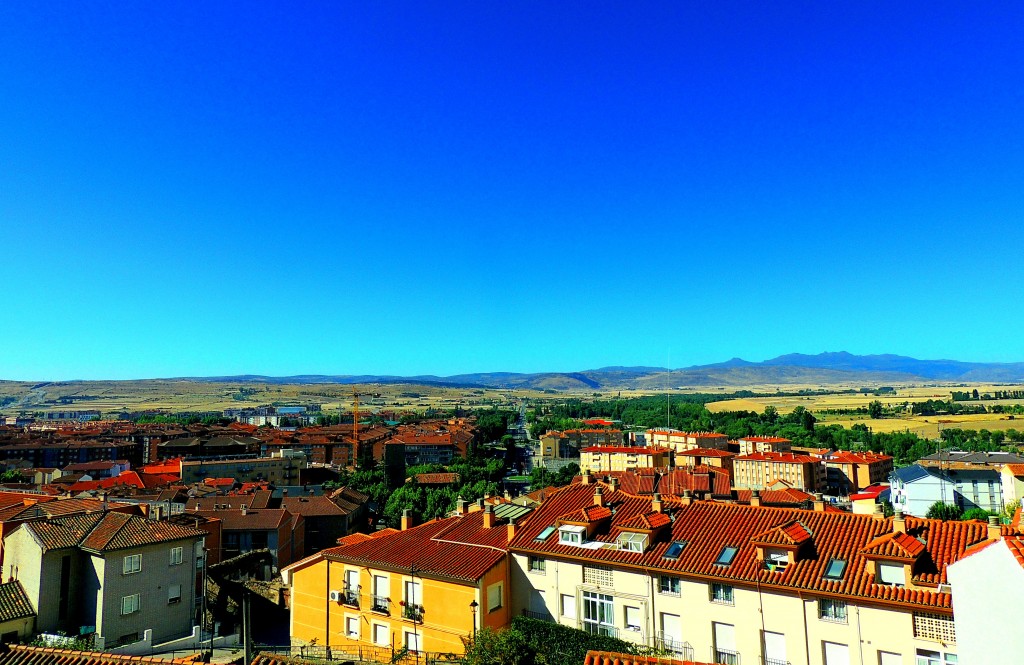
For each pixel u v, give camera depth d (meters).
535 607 47.72
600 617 45.03
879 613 36.19
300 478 199.25
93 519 63.47
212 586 76.62
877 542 38.53
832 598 37.50
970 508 134.75
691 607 41.91
